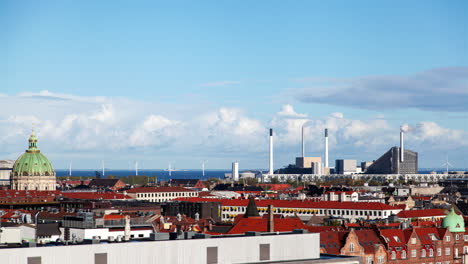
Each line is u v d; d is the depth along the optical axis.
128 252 125.00
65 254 120.00
